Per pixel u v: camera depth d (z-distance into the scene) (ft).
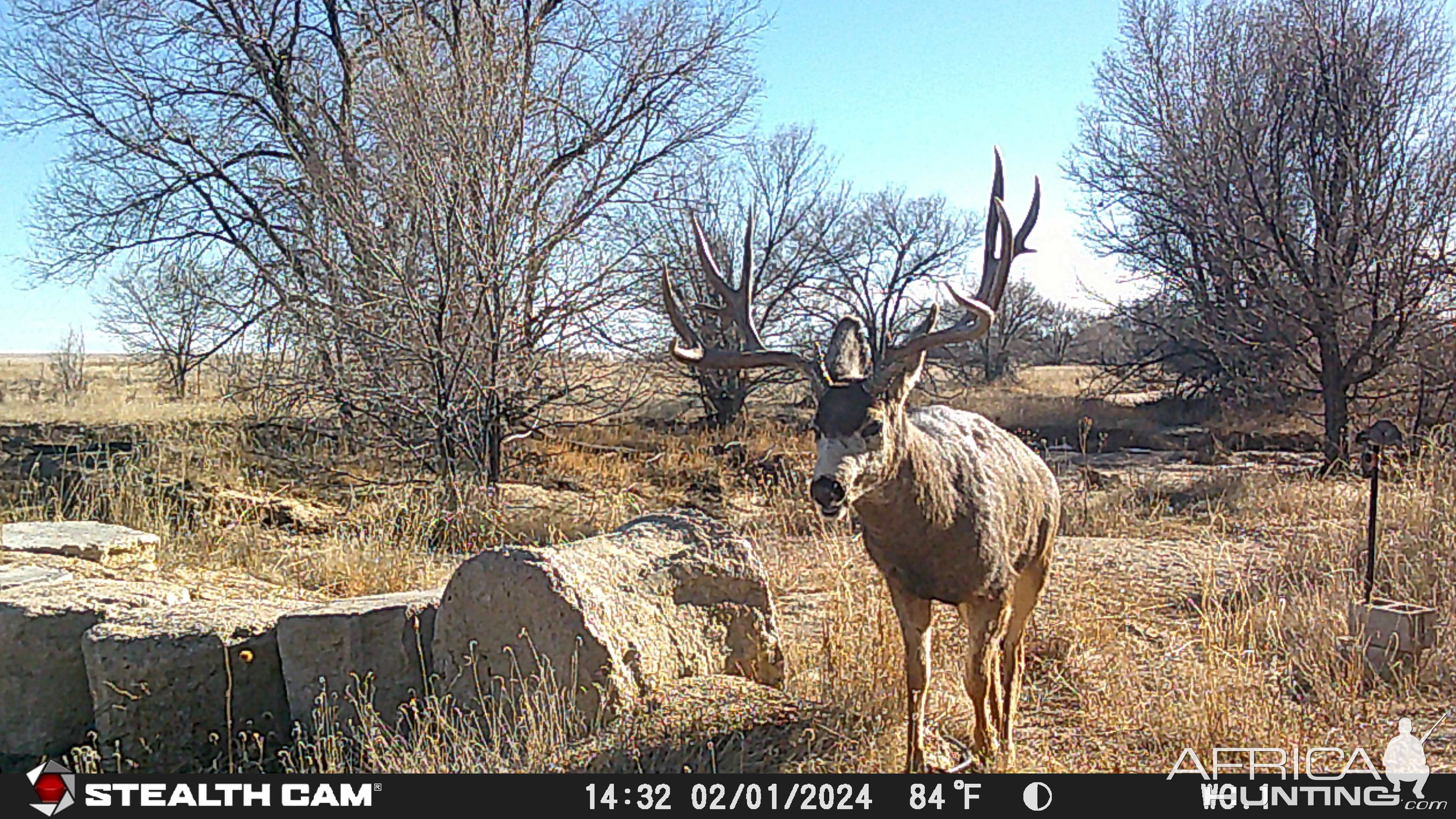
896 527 9.12
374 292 22.36
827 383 8.84
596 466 28.73
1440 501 16.55
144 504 18.15
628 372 26.05
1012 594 10.05
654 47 31.07
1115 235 40.78
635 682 9.93
